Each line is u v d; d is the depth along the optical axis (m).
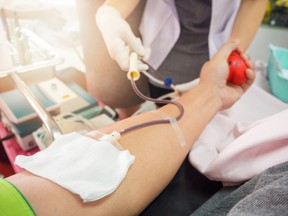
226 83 0.65
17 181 0.34
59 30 0.87
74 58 1.00
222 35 0.86
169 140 0.46
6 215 0.28
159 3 0.82
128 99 1.07
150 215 0.48
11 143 0.80
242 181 0.45
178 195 0.51
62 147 0.40
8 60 0.54
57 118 0.68
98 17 0.66
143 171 0.40
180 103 0.55
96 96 1.08
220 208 0.41
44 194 0.32
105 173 0.36
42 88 0.79
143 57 0.63
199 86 0.61
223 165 0.45
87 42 0.92
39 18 0.79
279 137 0.40
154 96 1.02
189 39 0.87
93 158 0.37
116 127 0.47
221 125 0.61
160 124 0.48
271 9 1.89
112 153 0.39
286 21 1.88
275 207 0.29
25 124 0.72
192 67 0.87
